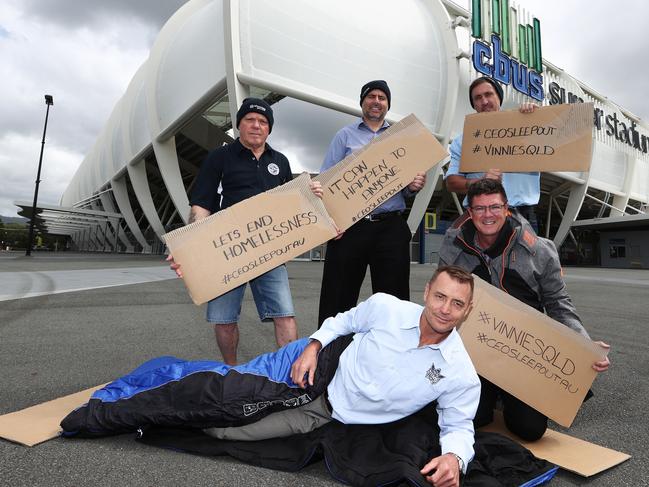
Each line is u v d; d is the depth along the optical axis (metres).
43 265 15.02
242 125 2.74
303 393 1.75
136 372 1.96
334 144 3.29
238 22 15.53
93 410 1.76
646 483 1.60
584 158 2.60
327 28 18.05
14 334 3.89
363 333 1.82
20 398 2.31
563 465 1.70
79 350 3.40
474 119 2.93
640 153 41.72
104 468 1.54
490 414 2.19
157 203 41.38
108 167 37.25
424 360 1.64
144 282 9.49
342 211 2.72
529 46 26.25
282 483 1.50
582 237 42.72
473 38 23.47
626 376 3.11
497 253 2.34
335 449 1.62
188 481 1.48
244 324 4.93
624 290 10.30
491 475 1.58
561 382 2.01
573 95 30.91
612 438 2.05
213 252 2.45
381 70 19.66
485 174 2.89
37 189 25.36
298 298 7.25
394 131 2.81
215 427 1.75
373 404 1.69
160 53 22.59
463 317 1.59
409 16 21.39
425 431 1.72
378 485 1.42
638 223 34.09
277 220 2.54
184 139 26.36
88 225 50.47
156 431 1.88
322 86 17.69
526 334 2.09
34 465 1.54
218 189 2.85
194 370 1.84
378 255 2.96
